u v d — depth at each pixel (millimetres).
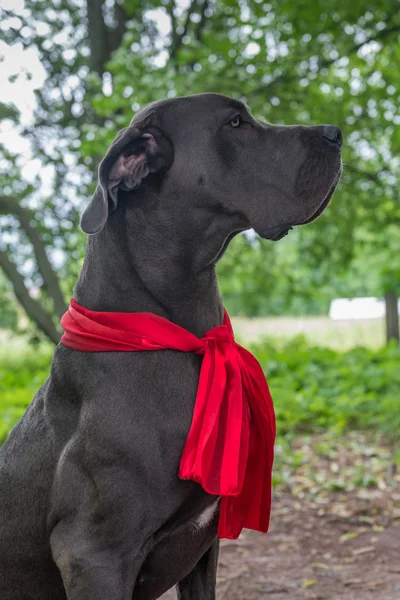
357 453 6582
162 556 2549
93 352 2506
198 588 2797
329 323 20438
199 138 2635
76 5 10531
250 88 8320
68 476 2480
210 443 2420
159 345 2477
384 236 13094
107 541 2395
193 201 2617
